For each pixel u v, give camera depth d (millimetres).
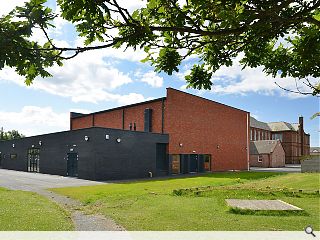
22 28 2418
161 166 35656
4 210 11359
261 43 3787
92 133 29234
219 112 44094
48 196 17016
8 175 33938
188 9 2992
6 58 2424
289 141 81812
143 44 2822
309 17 2879
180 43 3254
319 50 3432
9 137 88062
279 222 9781
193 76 4082
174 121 37000
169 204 13609
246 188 19250
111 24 2791
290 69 4070
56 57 2619
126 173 31094
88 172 29359
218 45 3416
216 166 43000
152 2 3061
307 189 18734
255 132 79062
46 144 37656
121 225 9516
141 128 39594
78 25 2639
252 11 2695
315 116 3652
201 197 15906
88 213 12031
